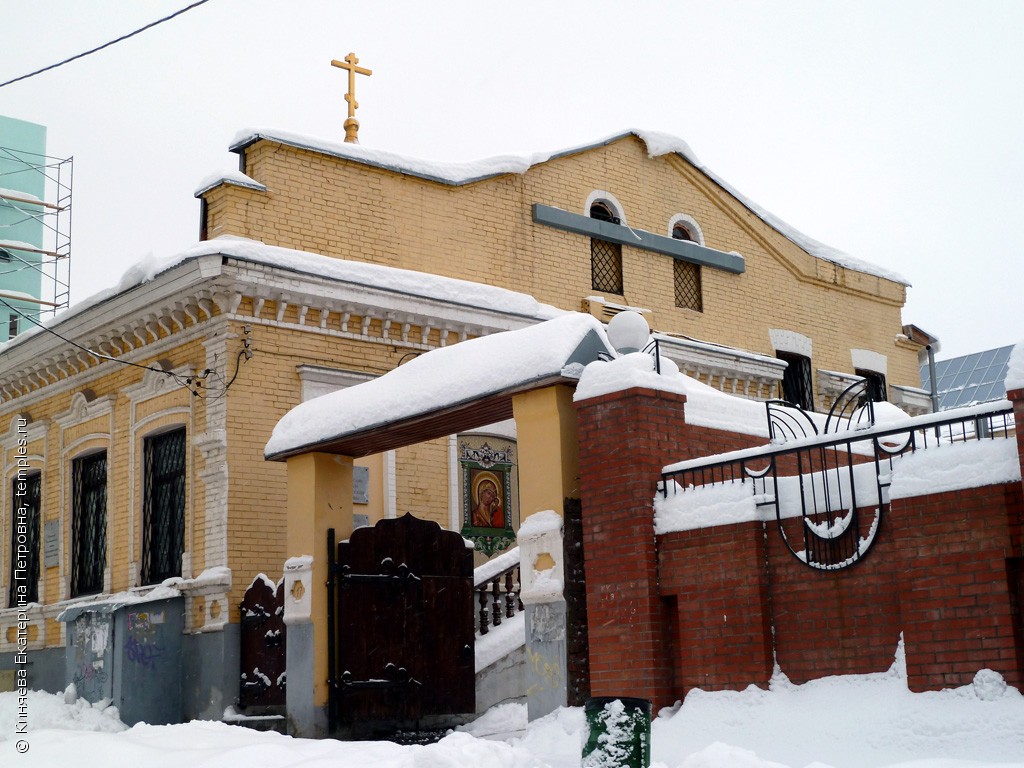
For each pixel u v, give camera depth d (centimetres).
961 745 761
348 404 1316
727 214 2380
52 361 2025
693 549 971
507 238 2000
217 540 1606
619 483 1012
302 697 1306
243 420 1639
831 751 809
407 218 1877
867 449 1316
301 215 1759
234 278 1619
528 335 1121
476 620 1499
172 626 1608
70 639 1620
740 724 893
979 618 791
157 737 1056
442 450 1830
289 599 1346
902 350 2667
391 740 1293
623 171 2211
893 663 848
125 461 1841
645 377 1024
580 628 1046
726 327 2309
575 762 916
